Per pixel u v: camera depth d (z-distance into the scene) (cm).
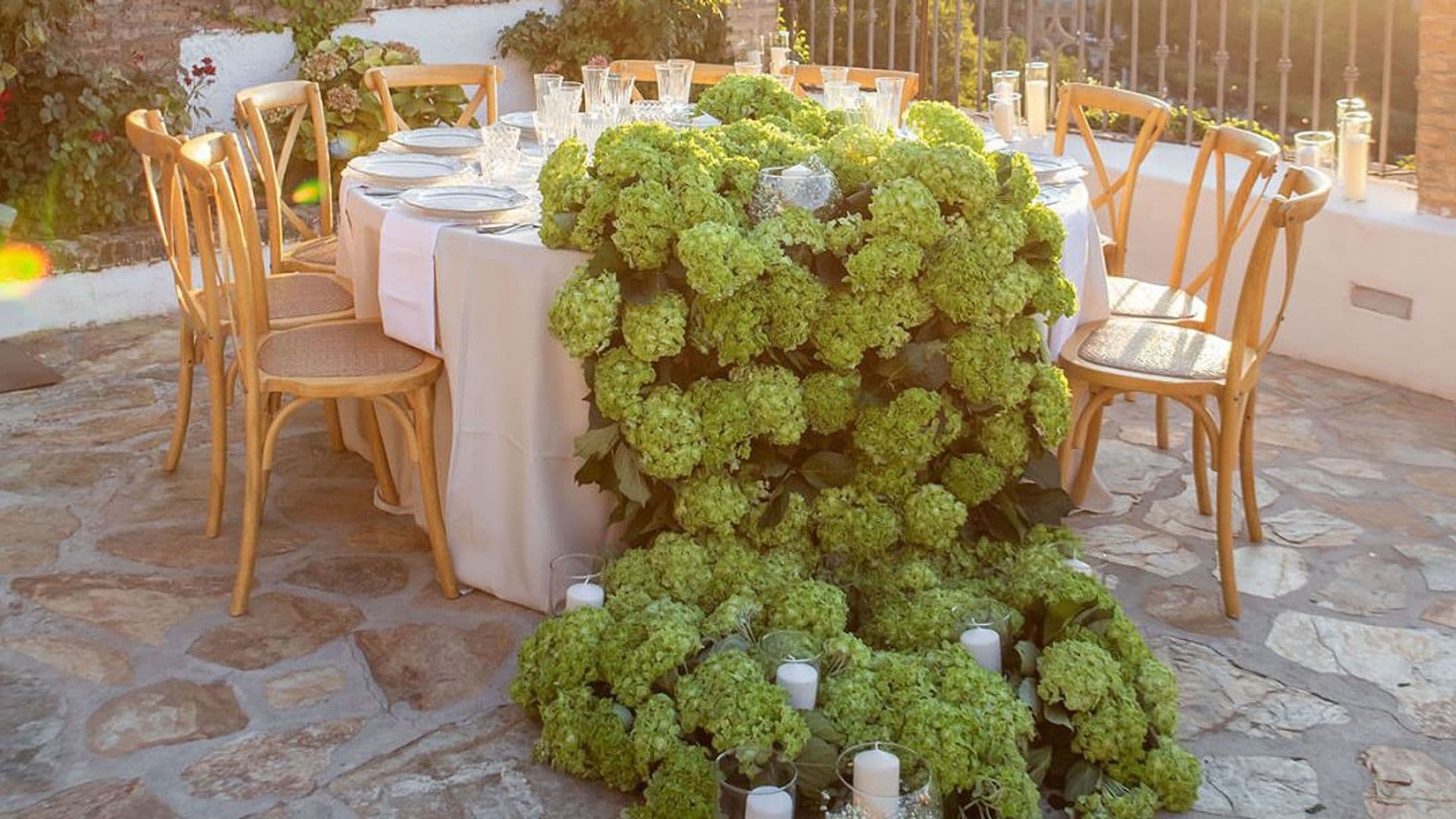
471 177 411
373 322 390
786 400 324
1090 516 417
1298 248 355
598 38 764
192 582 373
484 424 352
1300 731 313
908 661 294
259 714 315
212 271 377
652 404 321
